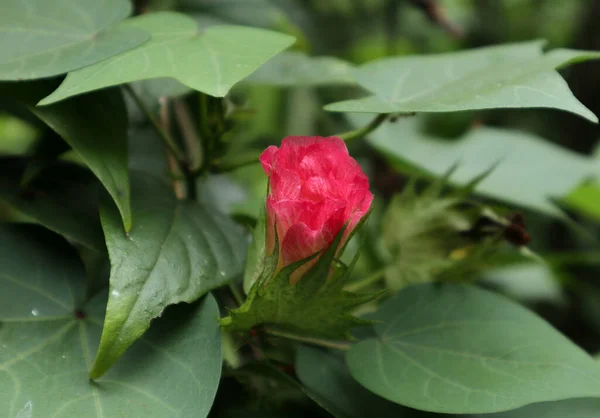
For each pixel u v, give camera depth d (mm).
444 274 555
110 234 503
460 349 525
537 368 513
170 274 503
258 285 492
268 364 520
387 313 542
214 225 533
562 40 1200
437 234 556
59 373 491
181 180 569
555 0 1167
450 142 723
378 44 1099
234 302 540
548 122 1042
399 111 503
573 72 1010
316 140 503
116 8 537
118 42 518
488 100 497
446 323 537
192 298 502
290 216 488
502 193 629
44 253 520
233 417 534
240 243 534
